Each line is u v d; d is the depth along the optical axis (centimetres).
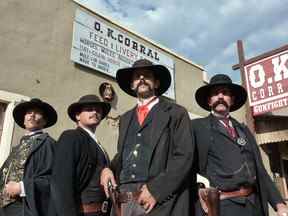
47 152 325
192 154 233
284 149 943
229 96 310
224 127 294
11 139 446
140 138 250
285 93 733
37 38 520
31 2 527
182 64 806
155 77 288
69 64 555
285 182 908
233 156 274
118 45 649
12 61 480
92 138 298
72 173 255
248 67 822
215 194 226
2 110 460
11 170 320
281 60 749
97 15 626
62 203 242
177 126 248
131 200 230
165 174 224
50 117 370
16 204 302
